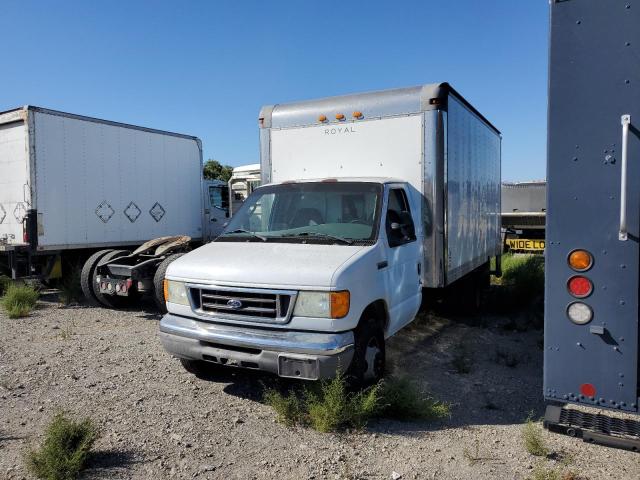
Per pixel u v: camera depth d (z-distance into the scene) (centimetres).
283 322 445
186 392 520
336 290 436
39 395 508
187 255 535
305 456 391
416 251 616
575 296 366
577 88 359
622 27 346
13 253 1025
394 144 664
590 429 386
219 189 1512
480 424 454
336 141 701
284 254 495
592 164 357
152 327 820
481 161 904
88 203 1094
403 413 459
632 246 348
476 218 868
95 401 494
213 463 379
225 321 466
